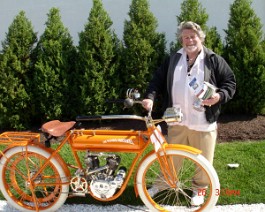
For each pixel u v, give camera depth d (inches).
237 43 235.1
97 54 233.5
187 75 151.5
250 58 231.0
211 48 234.2
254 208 159.6
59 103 237.5
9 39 239.6
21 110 242.1
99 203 168.2
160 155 148.3
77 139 151.5
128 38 235.8
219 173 186.2
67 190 158.4
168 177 154.5
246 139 222.4
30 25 244.8
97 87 232.7
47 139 155.6
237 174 184.7
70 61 240.5
